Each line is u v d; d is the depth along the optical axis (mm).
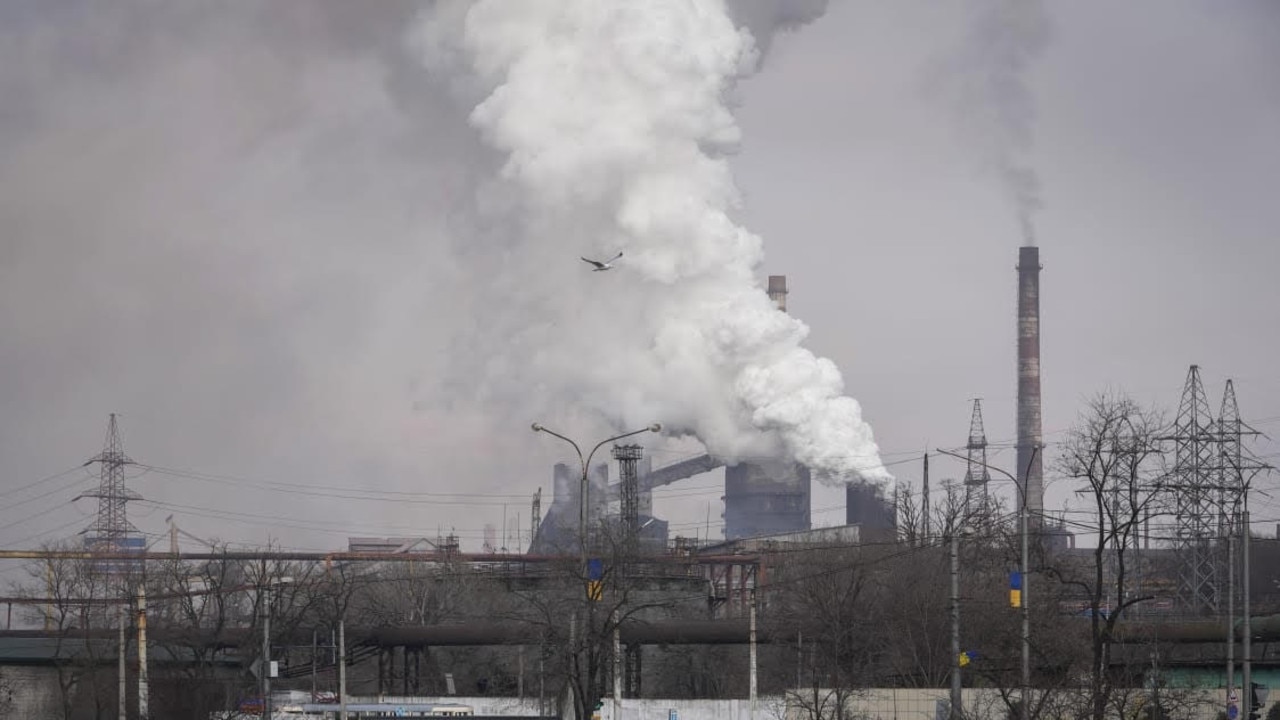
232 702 110250
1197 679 101250
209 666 115188
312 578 135250
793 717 96062
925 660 107875
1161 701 85812
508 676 136750
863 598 127438
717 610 182375
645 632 115250
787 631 114375
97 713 108875
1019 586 73750
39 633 132500
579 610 86938
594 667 76625
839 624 109750
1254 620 98812
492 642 119188
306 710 100625
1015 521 132375
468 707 103812
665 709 98812
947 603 107625
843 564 137250
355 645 125875
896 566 126375
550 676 109312
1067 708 81500
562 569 108375
